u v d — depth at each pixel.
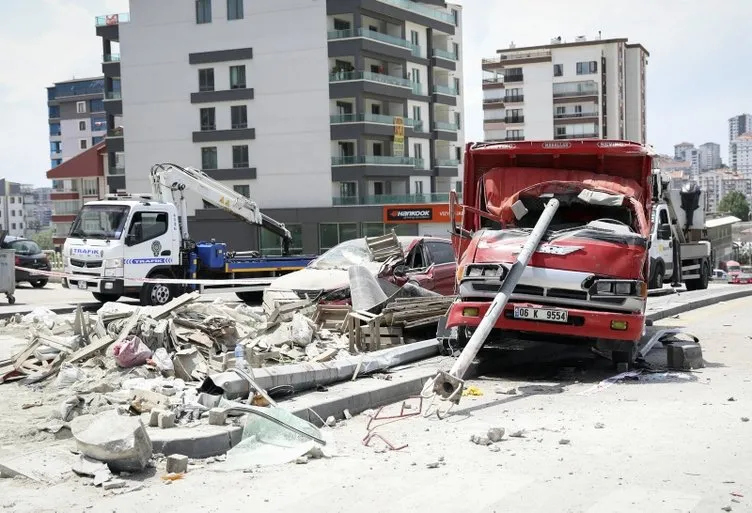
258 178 63.66
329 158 61.56
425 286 14.45
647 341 12.73
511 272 10.03
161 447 6.79
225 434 7.10
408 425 7.96
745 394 9.06
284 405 8.08
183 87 65.56
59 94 135.75
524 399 9.07
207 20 64.44
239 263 22.97
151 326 10.21
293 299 13.46
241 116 64.00
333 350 10.69
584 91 99.38
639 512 5.27
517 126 101.75
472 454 6.78
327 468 6.49
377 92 61.81
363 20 63.28
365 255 15.32
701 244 26.62
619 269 10.11
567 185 11.27
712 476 6.02
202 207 64.81
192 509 5.55
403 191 66.00
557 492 5.71
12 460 6.55
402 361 10.98
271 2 62.31
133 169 67.50
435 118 72.00
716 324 16.17
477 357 11.55
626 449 6.82
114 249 20.33
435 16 69.31
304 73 61.69
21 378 9.77
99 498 5.83
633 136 106.19
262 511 5.48
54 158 138.62
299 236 62.75
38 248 31.16
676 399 8.84
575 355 12.35
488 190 11.77
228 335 10.95
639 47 105.50
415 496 5.70
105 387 8.89
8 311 18.98
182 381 9.20
